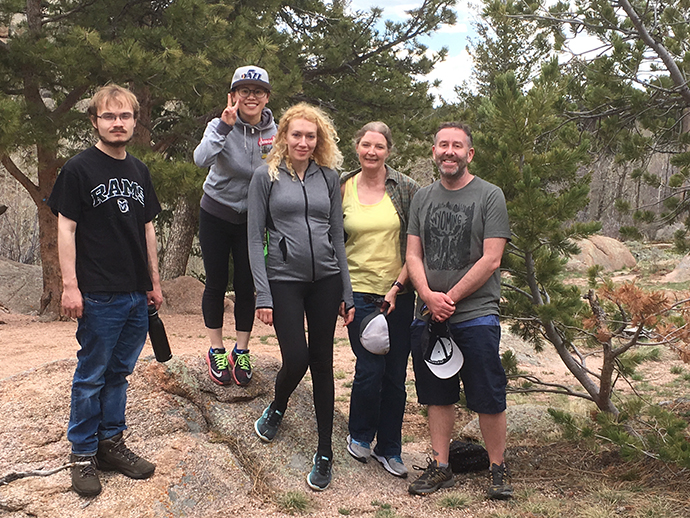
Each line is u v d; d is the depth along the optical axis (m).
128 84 14.09
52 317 12.66
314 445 4.19
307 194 3.71
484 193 3.87
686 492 3.75
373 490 3.99
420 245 4.05
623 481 4.04
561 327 4.89
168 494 3.42
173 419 3.97
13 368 7.57
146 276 3.40
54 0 13.95
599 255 21.22
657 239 25.80
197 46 12.06
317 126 3.78
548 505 3.62
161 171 10.39
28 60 11.02
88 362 3.26
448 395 4.00
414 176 18.03
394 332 4.19
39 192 12.68
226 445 3.96
